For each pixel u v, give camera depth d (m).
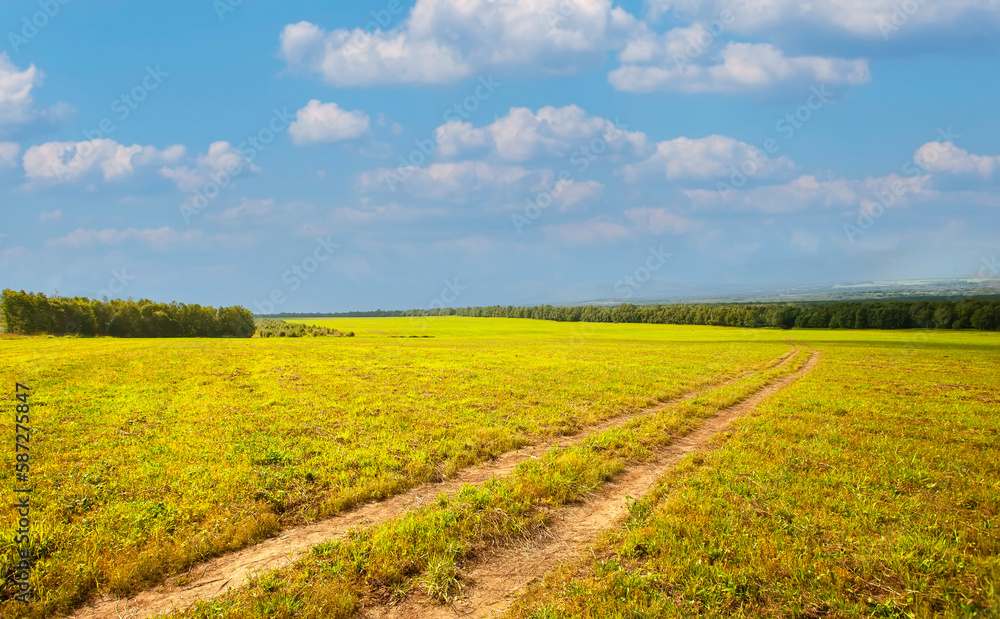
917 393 28.89
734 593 7.89
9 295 77.56
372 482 12.73
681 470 13.85
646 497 11.75
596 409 22.42
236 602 7.59
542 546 9.77
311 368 34.00
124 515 10.45
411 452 15.45
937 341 78.75
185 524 10.29
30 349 41.75
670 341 79.44
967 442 17.42
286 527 10.57
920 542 9.30
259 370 32.31
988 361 49.38
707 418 21.64
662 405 24.44
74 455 14.28
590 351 55.53
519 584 8.50
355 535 9.96
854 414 22.06
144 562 8.58
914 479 13.09
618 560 8.93
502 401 23.59
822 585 8.05
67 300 84.88
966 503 11.62
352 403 22.56
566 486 12.39
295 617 7.31
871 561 8.70
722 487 12.19
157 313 90.94
